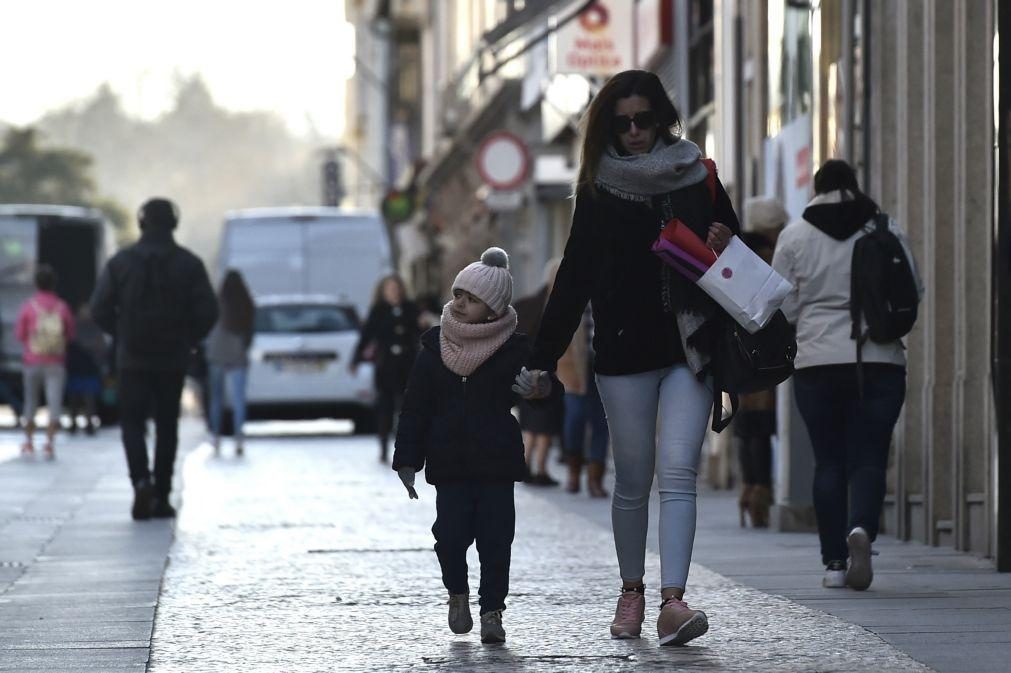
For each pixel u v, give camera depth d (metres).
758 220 27.47
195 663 16.14
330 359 63.50
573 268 16.83
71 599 20.55
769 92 38.06
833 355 20.78
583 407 37.19
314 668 15.80
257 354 63.22
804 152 33.72
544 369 17.06
